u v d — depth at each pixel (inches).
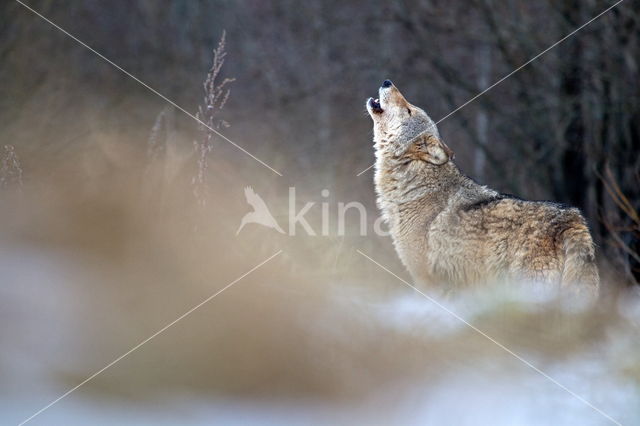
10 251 692.1
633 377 598.2
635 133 1811.0
